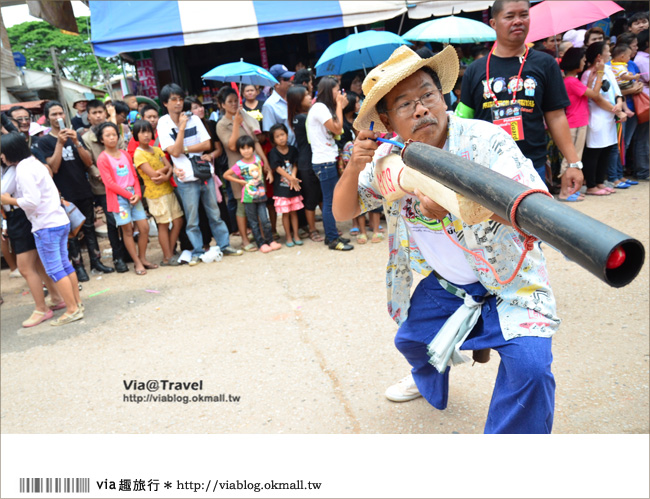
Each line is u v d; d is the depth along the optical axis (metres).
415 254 2.06
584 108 5.89
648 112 6.54
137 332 3.84
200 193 5.42
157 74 9.81
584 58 5.96
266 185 5.79
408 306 2.16
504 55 2.92
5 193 4.02
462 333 1.90
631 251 0.83
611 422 2.26
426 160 1.21
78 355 3.59
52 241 4.03
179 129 5.00
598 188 6.32
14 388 3.22
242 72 5.62
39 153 5.00
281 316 3.78
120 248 5.43
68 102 15.35
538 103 2.89
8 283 5.62
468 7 7.15
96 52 6.69
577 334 3.04
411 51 1.60
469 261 1.75
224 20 6.78
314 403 2.69
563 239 0.85
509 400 1.68
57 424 2.75
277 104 5.89
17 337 4.04
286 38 10.25
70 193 5.18
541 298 1.70
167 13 6.69
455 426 2.36
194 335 3.66
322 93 4.88
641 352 2.78
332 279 4.40
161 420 2.69
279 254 5.35
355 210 2.10
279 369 3.06
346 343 3.25
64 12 5.31
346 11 6.96
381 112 1.69
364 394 2.71
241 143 5.22
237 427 2.55
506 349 1.68
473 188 1.05
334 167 5.07
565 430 2.24
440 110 1.62
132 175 5.09
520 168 1.53
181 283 4.82
